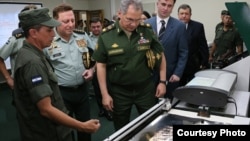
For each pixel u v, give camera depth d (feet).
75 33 7.05
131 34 5.54
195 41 9.63
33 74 4.03
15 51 8.14
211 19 19.67
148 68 5.85
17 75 4.23
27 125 4.44
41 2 21.22
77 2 24.72
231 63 6.21
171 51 7.23
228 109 4.25
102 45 5.63
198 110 4.21
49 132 4.42
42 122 4.37
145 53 5.69
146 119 3.86
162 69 6.15
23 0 19.94
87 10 25.70
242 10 4.58
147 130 3.69
